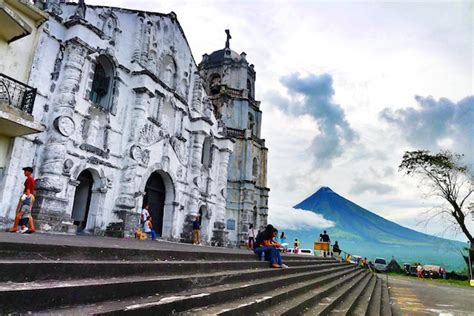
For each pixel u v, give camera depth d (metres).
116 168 17.41
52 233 11.98
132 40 19.41
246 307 5.29
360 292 12.98
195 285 5.84
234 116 37.62
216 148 28.11
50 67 14.42
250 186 34.88
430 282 28.23
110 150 17.09
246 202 34.19
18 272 3.76
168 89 21.25
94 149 15.93
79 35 15.05
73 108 14.59
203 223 25.59
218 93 38.88
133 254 6.20
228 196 34.38
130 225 16.83
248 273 7.80
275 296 6.67
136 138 18.08
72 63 14.82
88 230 15.88
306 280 11.11
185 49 24.69
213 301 5.24
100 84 17.80
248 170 35.28
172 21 22.92
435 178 34.53
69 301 3.65
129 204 17.09
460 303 14.59
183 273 6.39
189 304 4.63
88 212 16.36
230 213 33.91
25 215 9.88
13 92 11.80
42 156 13.75
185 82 24.44
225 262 8.03
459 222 33.56
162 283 5.03
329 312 7.92
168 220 21.31
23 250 4.54
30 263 3.88
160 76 21.50
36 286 3.49
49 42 14.48
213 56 41.25
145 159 18.66
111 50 17.56
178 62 23.52
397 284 23.55
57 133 13.94
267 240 11.20
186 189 23.25
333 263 22.02
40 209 12.79
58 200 13.50
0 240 4.62
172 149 21.59
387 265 44.78
